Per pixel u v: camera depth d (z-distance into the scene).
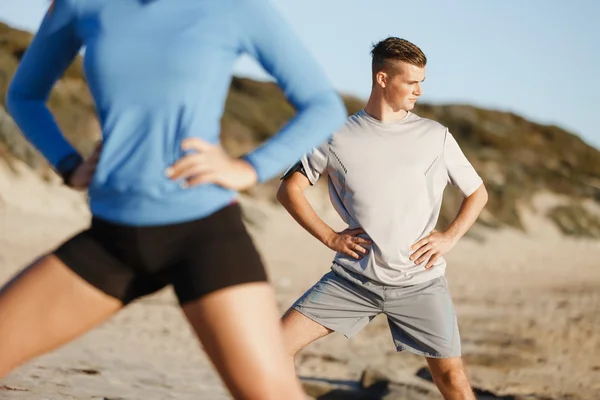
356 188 4.10
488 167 49.91
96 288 2.41
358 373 7.41
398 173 4.08
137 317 9.84
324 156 4.16
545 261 30.42
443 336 4.06
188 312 2.35
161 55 2.30
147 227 2.34
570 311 12.79
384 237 4.06
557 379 7.70
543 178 51.03
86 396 5.16
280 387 2.31
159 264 2.37
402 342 4.15
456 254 28.97
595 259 34.22
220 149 2.31
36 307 2.41
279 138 2.36
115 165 2.34
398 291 4.08
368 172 4.09
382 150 4.11
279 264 19.47
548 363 8.46
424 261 4.09
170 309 10.71
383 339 9.41
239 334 2.29
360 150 4.11
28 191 20.41
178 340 8.48
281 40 2.36
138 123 2.32
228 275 2.31
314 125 2.36
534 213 45.12
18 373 5.74
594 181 62.03
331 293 4.14
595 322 11.45
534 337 10.01
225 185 2.29
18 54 29.70
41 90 2.62
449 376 4.09
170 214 2.33
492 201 43.22
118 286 2.42
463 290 16.28
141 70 2.31
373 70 4.16
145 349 7.72
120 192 2.33
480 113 68.06
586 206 49.09
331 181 4.23
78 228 19.27
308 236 25.66
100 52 2.34
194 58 2.30
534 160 62.84
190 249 2.34
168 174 2.29
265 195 28.72
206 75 2.31
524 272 23.89
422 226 4.10
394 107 4.14
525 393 7.05
